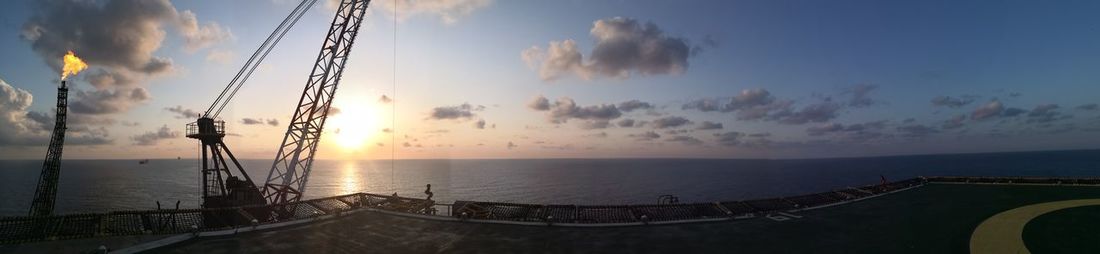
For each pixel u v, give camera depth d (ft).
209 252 73.87
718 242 81.41
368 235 87.51
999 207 111.14
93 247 73.46
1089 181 152.76
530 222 97.81
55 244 73.67
